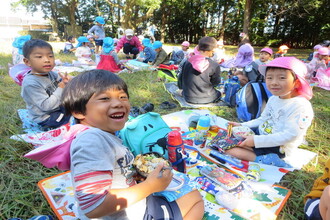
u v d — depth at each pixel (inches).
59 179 81.4
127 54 353.1
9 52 361.4
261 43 770.8
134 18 787.4
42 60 102.1
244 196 74.2
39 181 79.5
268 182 82.2
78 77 48.6
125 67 261.0
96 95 46.0
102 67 252.5
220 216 66.6
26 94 105.2
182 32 950.4
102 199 41.9
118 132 89.1
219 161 93.0
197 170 87.1
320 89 205.6
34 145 97.5
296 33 757.3
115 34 909.8
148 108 131.3
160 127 92.7
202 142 102.5
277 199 73.8
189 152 98.9
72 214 66.9
